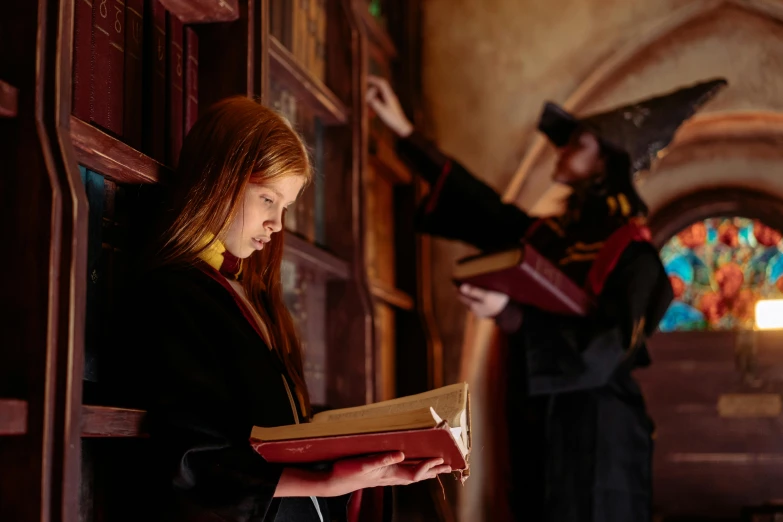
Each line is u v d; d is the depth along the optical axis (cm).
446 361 497
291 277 319
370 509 195
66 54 155
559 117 400
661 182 561
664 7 505
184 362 161
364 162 370
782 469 516
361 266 360
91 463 175
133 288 177
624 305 347
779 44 500
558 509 335
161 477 159
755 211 549
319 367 345
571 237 390
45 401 141
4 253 146
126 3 194
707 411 530
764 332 531
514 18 523
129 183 192
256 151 180
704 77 505
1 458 140
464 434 160
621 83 513
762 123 515
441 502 448
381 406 173
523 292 332
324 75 370
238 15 233
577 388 334
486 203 410
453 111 521
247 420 165
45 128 150
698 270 565
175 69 215
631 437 348
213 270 179
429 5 533
